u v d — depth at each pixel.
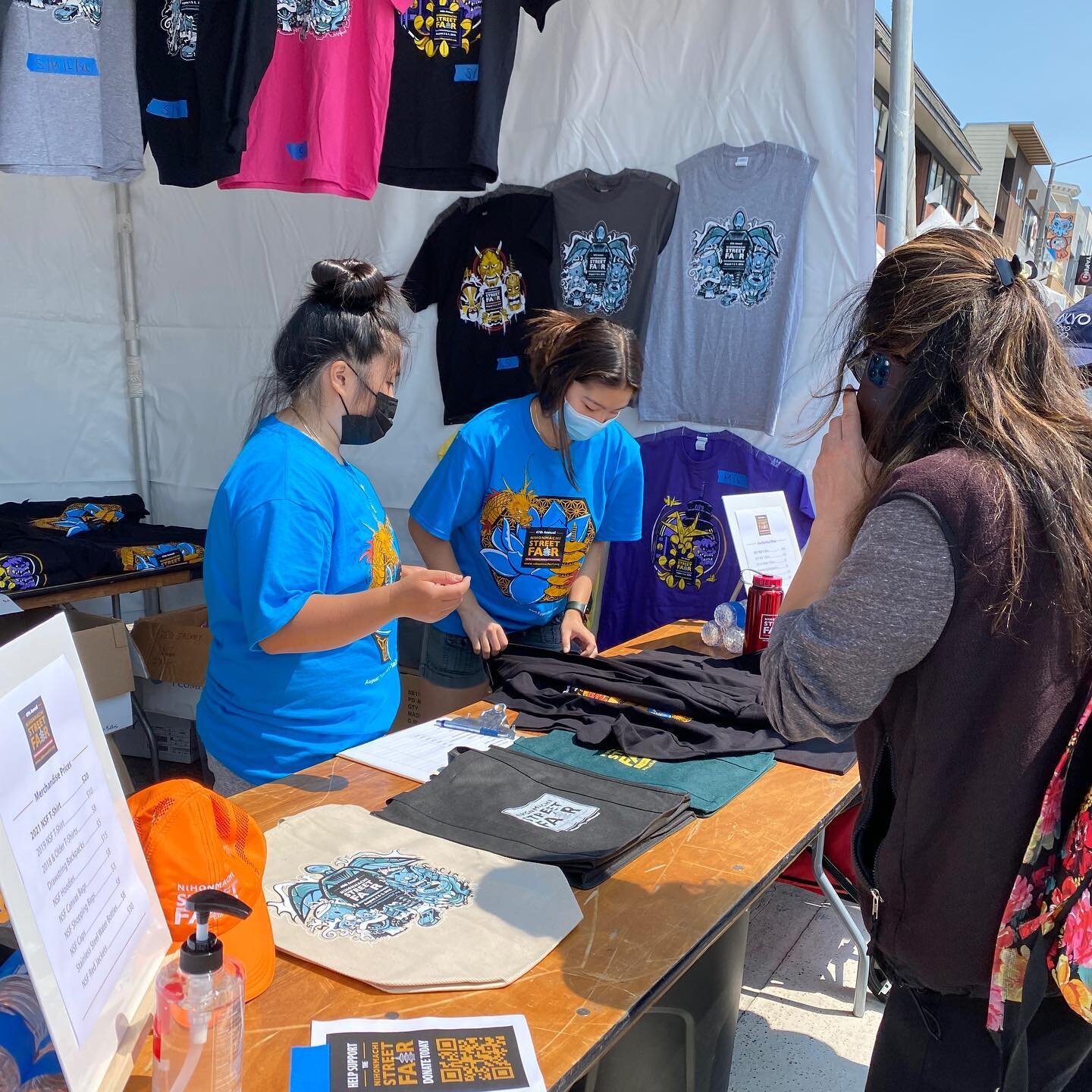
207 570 1.73
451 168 2.75
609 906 1.25
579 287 3.31
